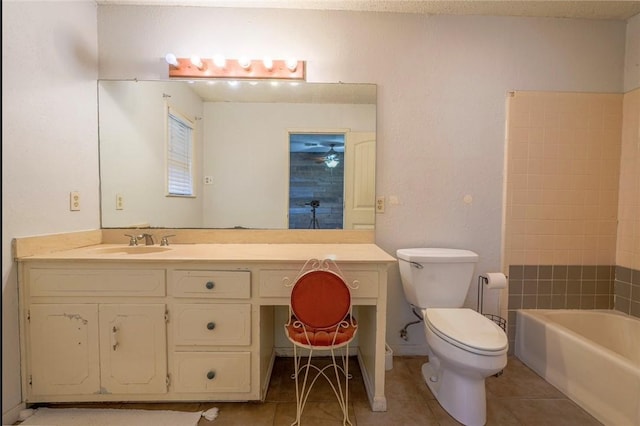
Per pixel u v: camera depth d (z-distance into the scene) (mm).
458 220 2006
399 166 1985
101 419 1397
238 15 1910
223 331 1456
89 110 1814
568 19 1967
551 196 2002
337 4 1868
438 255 1779
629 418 1330
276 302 1462
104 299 1438
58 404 1486
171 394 1474
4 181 1317
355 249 1750
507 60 1968
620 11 1883
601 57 1983
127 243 1928
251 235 1974
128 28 1893
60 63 1589
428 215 1999
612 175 2000
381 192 1990
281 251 1675
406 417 1451
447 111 1977
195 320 1452
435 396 1593
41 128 1479
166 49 1909
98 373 1450
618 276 2018
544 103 1979
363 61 1950
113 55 1896
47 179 1519
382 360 1482
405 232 2002
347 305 1304
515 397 1606
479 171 1993
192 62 1853
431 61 1957
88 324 1438
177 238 1962
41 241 1479
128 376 1455
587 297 2000
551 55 1973
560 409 1519
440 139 1984
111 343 1443
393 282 2008
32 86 1425
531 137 1990
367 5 1875
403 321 2014
